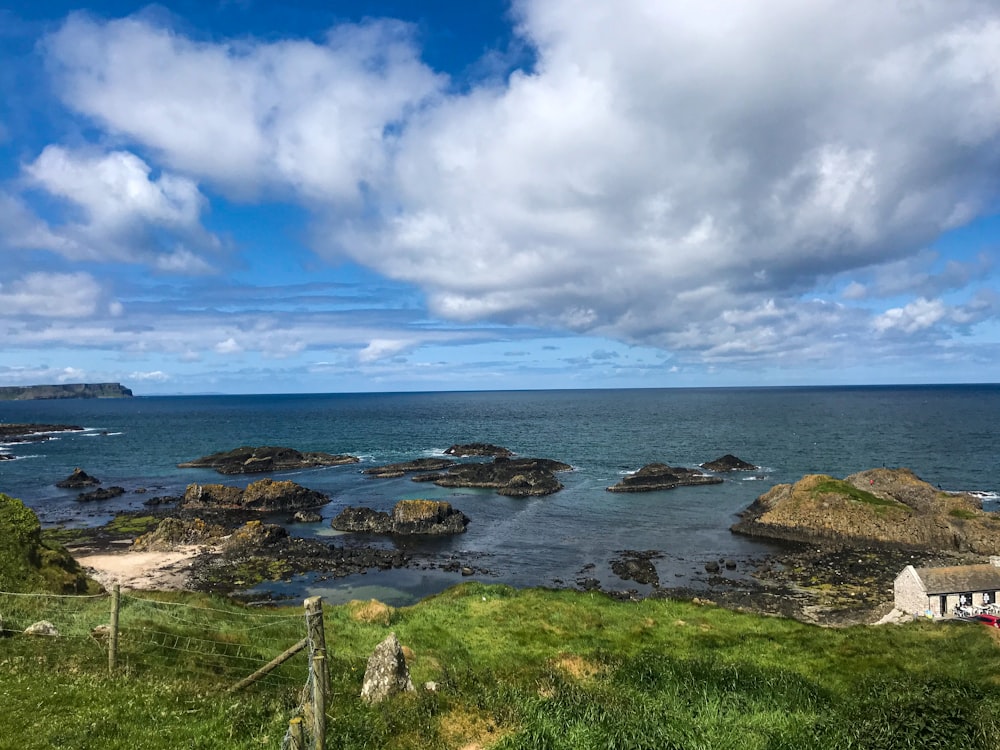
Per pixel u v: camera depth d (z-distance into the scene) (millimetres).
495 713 16031
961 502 65938
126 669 16578
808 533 62719
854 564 54500
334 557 58562
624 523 71438
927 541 58562
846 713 16234
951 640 28312
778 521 65125
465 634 28688
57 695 13992
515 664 23656
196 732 13039
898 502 66375
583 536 66250
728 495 86125
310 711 12727
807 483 69562
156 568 54875
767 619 33906
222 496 81875
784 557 57438
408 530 68625
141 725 13078
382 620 30625
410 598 48281
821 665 25172
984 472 98438
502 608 33594
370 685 16922
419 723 14914
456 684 18469
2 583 27906
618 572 53594
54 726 12289
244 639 22312
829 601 45656
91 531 67938
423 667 20766
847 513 62625
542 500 84625
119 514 77000
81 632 19609
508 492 88062
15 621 20016
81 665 16547
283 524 73625
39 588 28781
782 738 14625
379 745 13656
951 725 14305
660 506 79938
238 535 63250
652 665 21281
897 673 23391
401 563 57406
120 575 52688
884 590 47625
